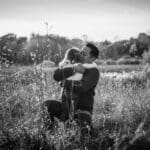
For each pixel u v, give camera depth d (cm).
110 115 506
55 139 410
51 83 527
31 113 446
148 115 497
